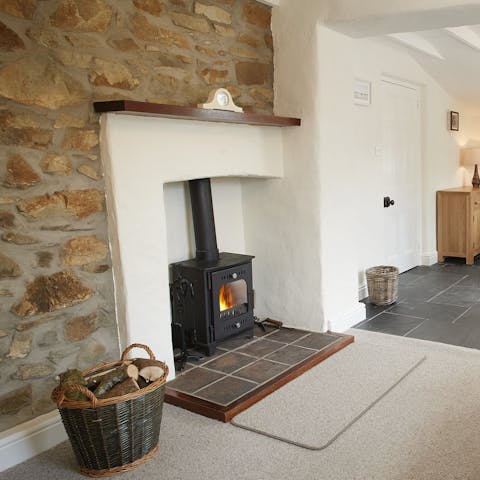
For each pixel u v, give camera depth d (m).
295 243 3.81
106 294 2.74
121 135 2.68
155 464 2.28
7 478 2.24
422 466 2.16
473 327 3.90
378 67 4.92
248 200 4.02
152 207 2.87
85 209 2.61
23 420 2.41
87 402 2.08
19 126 2.31
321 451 2.31
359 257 4.86
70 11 2.47
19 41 2.29
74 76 2.51
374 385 2.94
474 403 2.68
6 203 2.29
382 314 4.33
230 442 2.43
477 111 6.94
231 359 3.32
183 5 3.07
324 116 3.63
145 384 2.31
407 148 5.72
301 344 3.54
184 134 3.04
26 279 2.38
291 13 3.61
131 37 2.77
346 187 3.92
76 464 2.33
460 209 6.15
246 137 3.48
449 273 5.73
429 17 3.30
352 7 3.36
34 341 2.43
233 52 3.44
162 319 2.97
